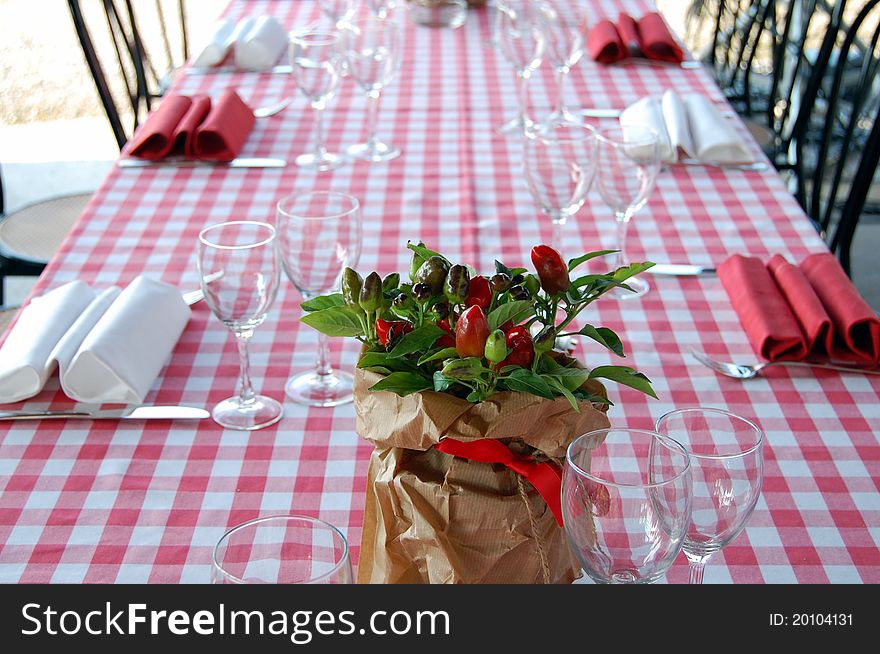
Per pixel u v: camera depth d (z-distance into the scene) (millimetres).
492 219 1625
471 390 770
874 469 1053
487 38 2531
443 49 2451
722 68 3410
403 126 2000
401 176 1776
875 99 2982
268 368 1229
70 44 5059
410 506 784
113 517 971
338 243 1156
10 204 3574
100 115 4387
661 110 1919
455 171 1800
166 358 1225
